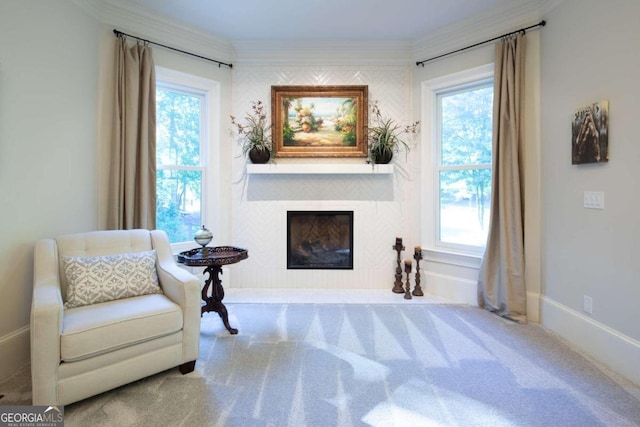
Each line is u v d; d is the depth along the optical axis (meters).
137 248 2.36
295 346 2.29
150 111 2.95
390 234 3.60
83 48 2.56
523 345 2.30
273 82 3.54
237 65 3.53
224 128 3.51
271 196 3.61
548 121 2.56
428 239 3.48
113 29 2.79
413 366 2.03
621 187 1.96
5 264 2.01
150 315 1.81
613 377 1.92
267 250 3.63
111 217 2.77
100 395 1.74
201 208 3.49
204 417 1.58
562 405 1.66
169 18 3.01
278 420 1.56
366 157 3.54
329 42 3.44
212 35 3.32
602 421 1.55
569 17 2.34
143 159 2.86
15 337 2.05
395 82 3.53
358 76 3.53
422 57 3.41
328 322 2.71
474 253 3.19
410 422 1.54
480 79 3.09
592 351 2.15
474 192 3.22
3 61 1.97
